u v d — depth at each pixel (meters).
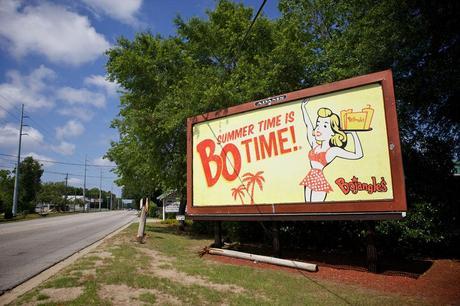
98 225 27.86
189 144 13.03
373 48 11.73
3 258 10.84
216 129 12.34
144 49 21.89
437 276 8.43
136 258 10.67
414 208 10.76
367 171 8.85
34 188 62.34
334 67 14.20
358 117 9.16
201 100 16.64
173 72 21.58
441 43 10.98
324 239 12.46
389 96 8.79
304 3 18.41
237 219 11.26
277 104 10.79
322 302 6.63
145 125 20.56
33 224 28.50
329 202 9.35
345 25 16.17
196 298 6.68
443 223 10.56
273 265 10.10
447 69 10.49
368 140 8.95
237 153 11.59
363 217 8.77
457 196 11.03
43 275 8.50
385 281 8.13
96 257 10.45
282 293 7.20
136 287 7.22
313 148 9.87
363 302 6.63
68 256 11.29
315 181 9.71
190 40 21.16
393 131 8.63
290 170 10.23
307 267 9.23
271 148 10.76
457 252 11.05
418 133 12.23
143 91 22.05
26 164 61.34
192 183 12.74
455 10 10.12
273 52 16.38
